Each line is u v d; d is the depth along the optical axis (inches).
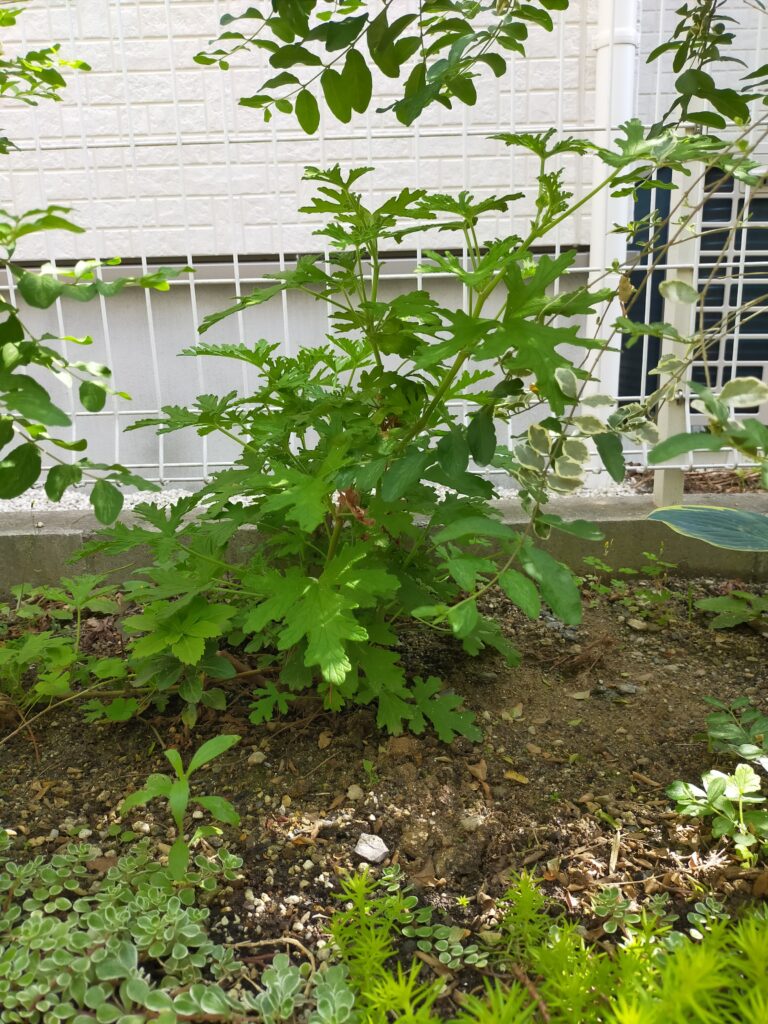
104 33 165.6
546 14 64.2
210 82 166.7
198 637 78.2
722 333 65.3
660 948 52.5
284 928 62.0
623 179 65.6
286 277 78.5
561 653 103.6
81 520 131.6
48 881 63.4
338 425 74.8
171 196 169.9
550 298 60.5
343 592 71.7
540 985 54.2
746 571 125.6
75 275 51.3
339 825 72.4
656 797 75.7
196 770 80.4
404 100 64.1
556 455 60.1
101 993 51.7
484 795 76.2
